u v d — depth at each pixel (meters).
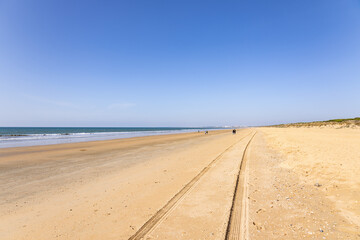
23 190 6.29
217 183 6.46
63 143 23.89
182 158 11.85
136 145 21.06
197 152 14.43
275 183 6.27
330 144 14.27
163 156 13.01
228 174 7.53
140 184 6.64
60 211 4.64
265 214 4.16
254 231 3.52
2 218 4.33
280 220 3.88
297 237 3.28
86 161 11.59
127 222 3.99
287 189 5.66
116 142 25.14
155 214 4.32
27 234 3.64
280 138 22.73
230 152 13.48
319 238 3.22
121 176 7.86
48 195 5.79
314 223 3.71
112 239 3.39
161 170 8.70
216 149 15.72
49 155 14.07
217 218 4.05
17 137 36.72
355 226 3.53
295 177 6.85
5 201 5.36
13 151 16.38
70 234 3.59
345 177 6.16
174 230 3.63
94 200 5.28
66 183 7.04
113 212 4.48
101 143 23.72
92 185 6.73
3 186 6.75
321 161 8.52
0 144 22.88
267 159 10.43
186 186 6.25
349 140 17.44
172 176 7.58
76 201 5.26
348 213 4.01
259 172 7.73
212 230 3.60
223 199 5.06
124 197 5.43
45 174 8.47
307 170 7.47
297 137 22.78
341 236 3.25
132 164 10.42
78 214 4.44
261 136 30.64
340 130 38.34
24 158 12.83
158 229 3.68
